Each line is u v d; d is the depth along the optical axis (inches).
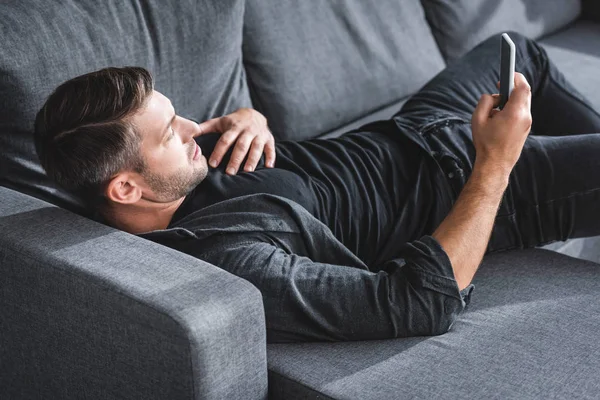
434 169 72.1
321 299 56.8
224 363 51.1
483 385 53.6
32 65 64.2
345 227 69.2
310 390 54.4
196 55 75.4
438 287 57.4
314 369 55.9
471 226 60.8
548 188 71.8
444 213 71.9
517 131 64.3
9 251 56.4
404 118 78.4
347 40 93.3
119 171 59.6
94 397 56.6
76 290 53.5
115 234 57.5
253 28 84.2
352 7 94.1
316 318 56.7
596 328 59.4
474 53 89.1
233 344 51.2
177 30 74.1
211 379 50.6
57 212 60.2
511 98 65.0
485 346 57.6
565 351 56.9
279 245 60.9
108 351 53.8
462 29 108.0
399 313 57.0
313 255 62.7
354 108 93.5
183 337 49.1
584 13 127.3
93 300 52.8
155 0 73.1
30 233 57.2
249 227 60.2
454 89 84.4
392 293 57.3
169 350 50.2
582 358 56.2
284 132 87.1
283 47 86.4
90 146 58.6
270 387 56.5
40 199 65.3
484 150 64.7
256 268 57.2
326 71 90.4
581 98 88.9
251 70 85.2
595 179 71.4
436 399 52.4
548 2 119.5
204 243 59.3
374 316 56.9
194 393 50.4
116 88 59.1
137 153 59.7
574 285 65.4
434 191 71.8
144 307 50.3
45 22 65.8
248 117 73.7
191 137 64.6
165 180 61.6
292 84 86.9
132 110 59.1
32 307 57.0
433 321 57.6
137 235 60.2
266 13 85.2
